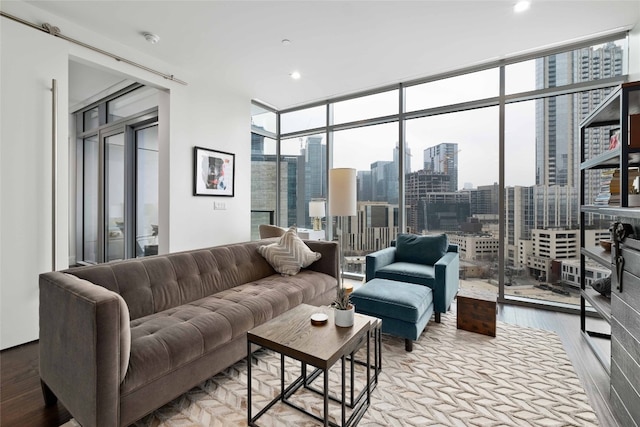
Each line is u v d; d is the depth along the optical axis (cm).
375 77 371
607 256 202
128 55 300
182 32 276
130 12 246
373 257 287
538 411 154
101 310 119
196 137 369
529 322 270
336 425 141
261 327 152
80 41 264
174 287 208
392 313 214
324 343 134
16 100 228
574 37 278
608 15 244
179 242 350
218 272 242
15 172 227
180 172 351
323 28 270
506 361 202
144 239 389
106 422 120
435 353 212
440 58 321
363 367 195
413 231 392
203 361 160
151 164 381
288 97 441
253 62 333
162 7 240
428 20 256
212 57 322
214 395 166
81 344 124
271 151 507
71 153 483
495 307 238
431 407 156
